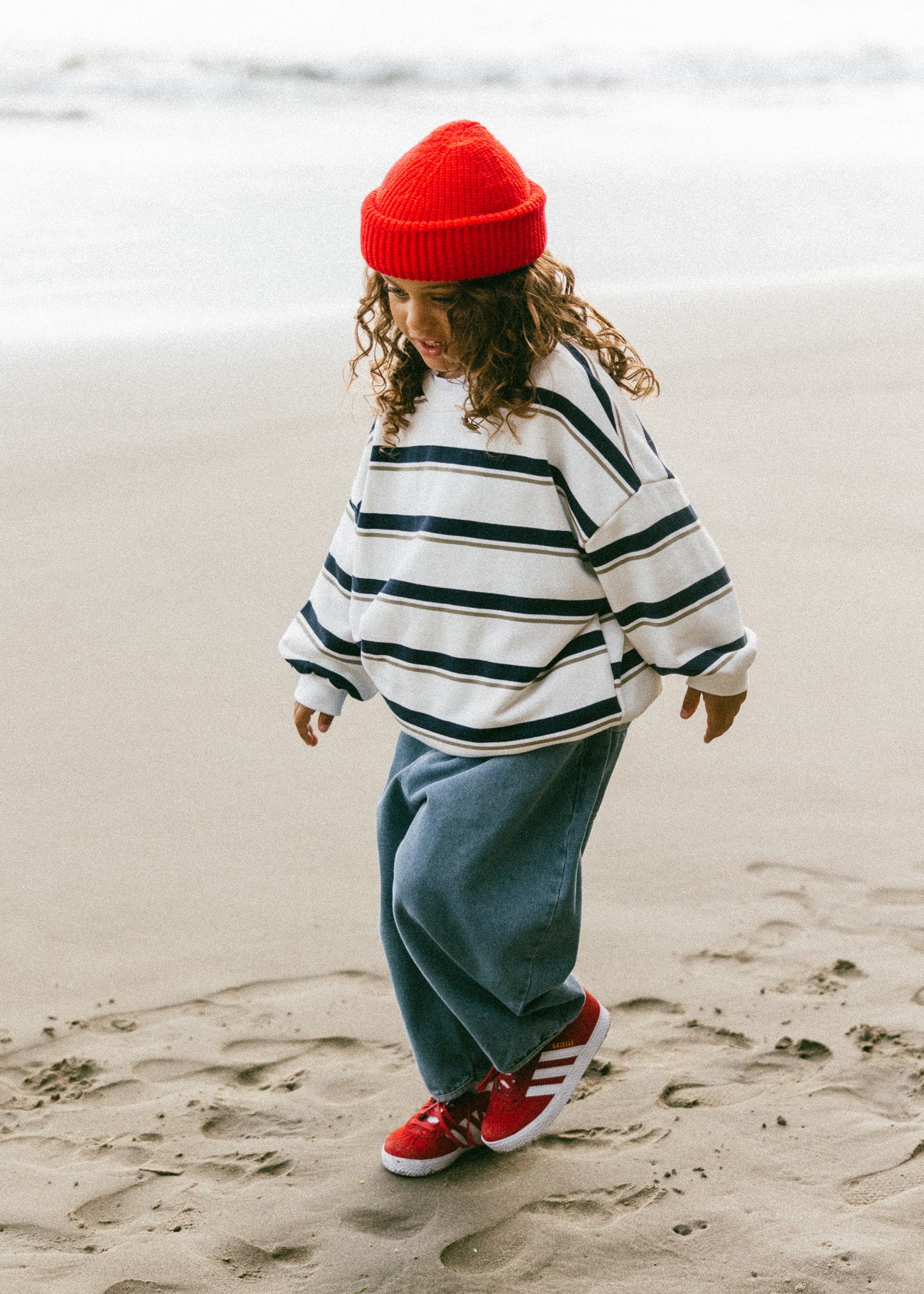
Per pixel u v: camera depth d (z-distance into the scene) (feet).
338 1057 8.36
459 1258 6.77
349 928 9.66
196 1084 8.11
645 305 27.50
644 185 41.96
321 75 62.90
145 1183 7.32
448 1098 7.43
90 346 24.25
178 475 18.49
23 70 57.67
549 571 6.46
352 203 37.78
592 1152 7.48
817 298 28.40
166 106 56.90
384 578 6.92
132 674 13.50
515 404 6.27
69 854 10.55
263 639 14.28
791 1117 7.64
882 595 14.75
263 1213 7.11
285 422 20.68
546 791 6.81
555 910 6.83
